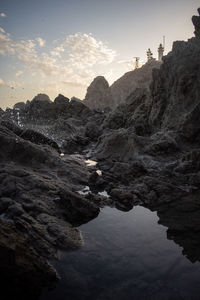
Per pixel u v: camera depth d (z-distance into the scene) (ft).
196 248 24.91
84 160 71.87
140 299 17.65
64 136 130.72
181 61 93.71
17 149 46.50
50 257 22.57
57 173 46.91
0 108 185.16
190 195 42.22
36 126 155.94
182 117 79.51
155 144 64.75
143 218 32.63
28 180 37.09
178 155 63.36
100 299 17.60
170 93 95.04
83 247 24.75
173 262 22.36
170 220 31.91
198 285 19.33
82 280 19.61
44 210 30.35
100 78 367.04
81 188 43.88
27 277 18.57
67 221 30.48
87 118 166.71
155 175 50.93
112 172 52.29
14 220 26.76
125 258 22.90
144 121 103.71
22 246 19.47
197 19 115.85
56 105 193.67
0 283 17.43
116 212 34.71
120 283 19.34
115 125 117.39
